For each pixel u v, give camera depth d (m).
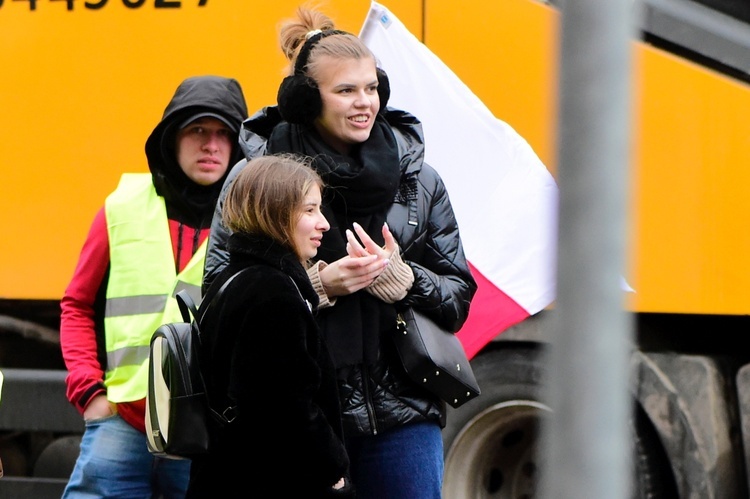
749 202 16.52
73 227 17.95
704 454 16.98
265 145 12.37
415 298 11.94
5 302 18.86
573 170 5.00
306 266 11.66
